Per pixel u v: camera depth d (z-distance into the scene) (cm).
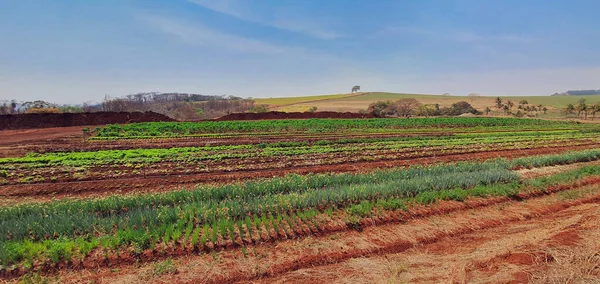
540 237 1032
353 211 1154
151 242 918
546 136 3681
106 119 5012
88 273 812
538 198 1407
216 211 1135
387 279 809
